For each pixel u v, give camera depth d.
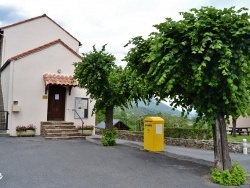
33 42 22.19
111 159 10.48
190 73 7.91
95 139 16.88
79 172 8.18
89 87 14.52
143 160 10.48
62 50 19.44
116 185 6.90
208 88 7.83
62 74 19.30
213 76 7.29
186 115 9.15
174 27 7.64
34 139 16.11
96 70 14.08
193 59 7.63
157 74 8.09
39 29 22.56
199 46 7.26
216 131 8.09
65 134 17.22
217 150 7.99
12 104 17.39
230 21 7.38
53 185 6.74
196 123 8.29
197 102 8.02
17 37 21.53
